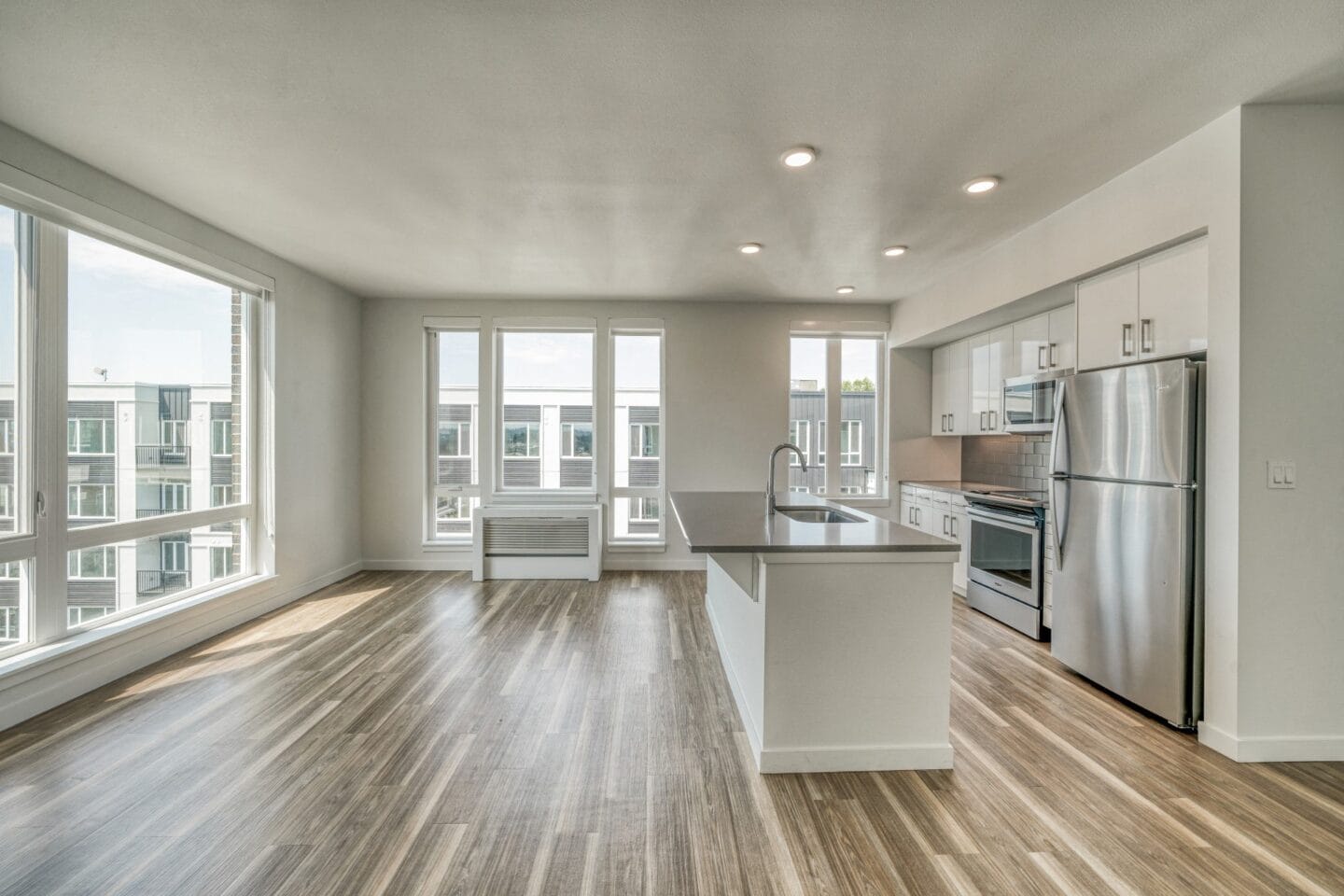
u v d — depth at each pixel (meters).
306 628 3.80
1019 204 3.12
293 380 4.38
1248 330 2.22
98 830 1.82
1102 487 2.82
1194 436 2.41
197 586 3.63
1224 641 2.29
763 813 1.94
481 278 4.71
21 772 2.13
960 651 3.47
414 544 5.46
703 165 2.71
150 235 3.10
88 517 2.89
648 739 2.42
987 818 1.91
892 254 3.97
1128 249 2.71
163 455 3.35
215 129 2.43
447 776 2.14
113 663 2.93
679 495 3.95
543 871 1.67
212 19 1.77
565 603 4.43
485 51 1.92
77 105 2.26
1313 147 2.21
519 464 5.55
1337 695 2.25
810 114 2.28
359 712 2.64
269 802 1.97
